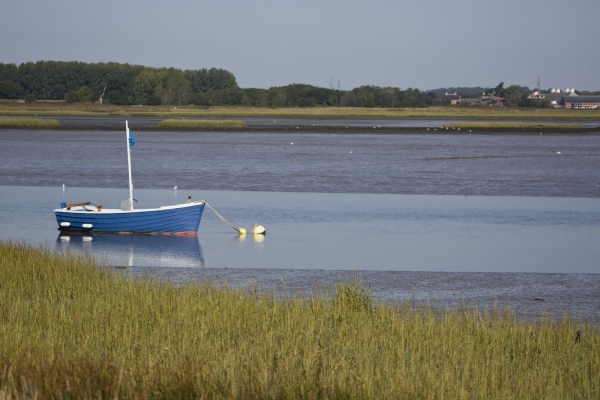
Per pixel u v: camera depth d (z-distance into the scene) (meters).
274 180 173.88
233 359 41.78
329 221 120.62
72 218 108.50
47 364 39.44
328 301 62.00
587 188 169.00
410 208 135.62
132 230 108.69
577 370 45.34
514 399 40.28
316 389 39.09
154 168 195.50
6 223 115.12
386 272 84.56
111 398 36.22
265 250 97.19
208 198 144.38
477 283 79.81
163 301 55.38
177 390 38.19
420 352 46.38
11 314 51.03
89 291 60.31
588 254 97.38
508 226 118.19
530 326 52.97
